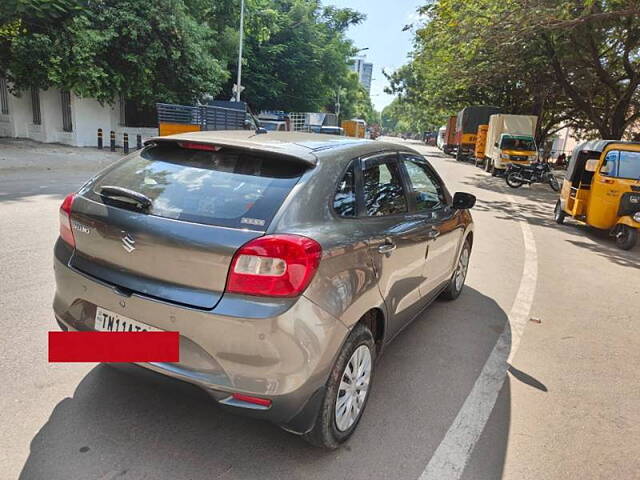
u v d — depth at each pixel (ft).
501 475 8.54
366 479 8.16
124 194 8.38
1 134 70.95
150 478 7.79
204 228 7.59
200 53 69.15
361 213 9.52
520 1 39.50
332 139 10.74
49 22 56.39
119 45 61.93
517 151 68.54
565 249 27.63
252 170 8.64
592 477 8.68
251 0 87.71
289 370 7.34
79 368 10.78
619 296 19.57
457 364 12.61
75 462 7.98
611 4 42.78
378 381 11.45
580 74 64.54
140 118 76.07
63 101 67.92
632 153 29.96
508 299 18.11
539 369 12.71
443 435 9.55
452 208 14.66
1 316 12.82
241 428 9.22
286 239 7.35
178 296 7.61
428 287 13.19
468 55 47.73
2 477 7.51
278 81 110.83
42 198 29.22
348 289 8.27
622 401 11.39
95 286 8.40
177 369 7.66
